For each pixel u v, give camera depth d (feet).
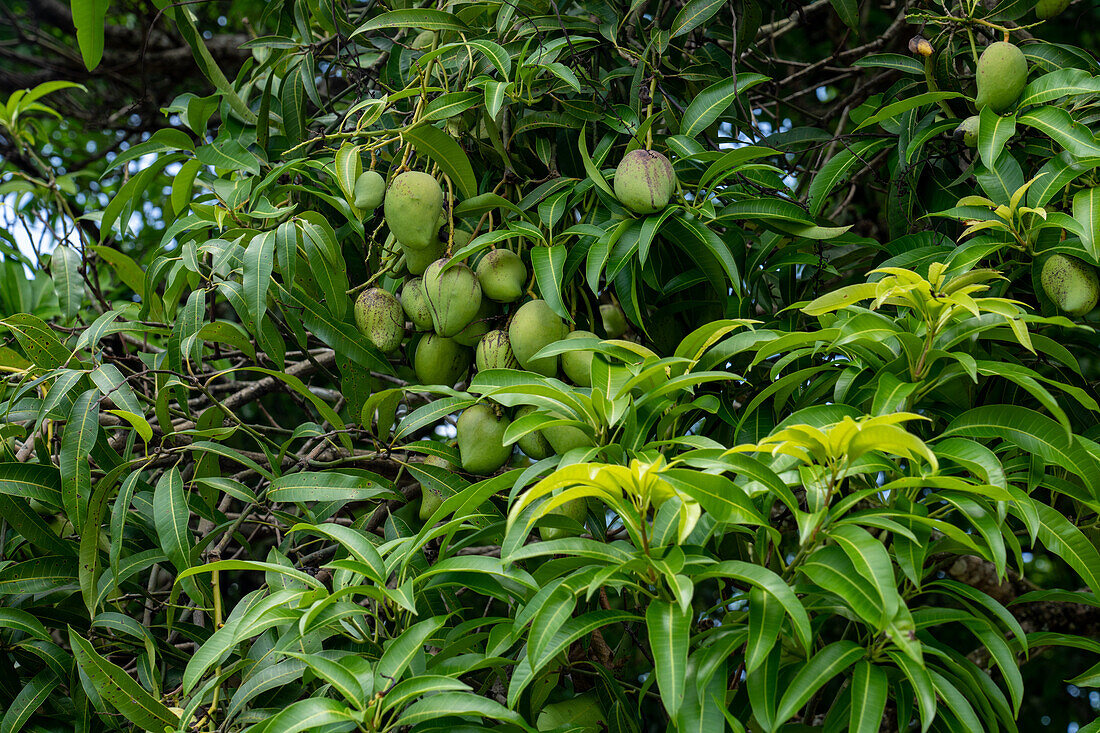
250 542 7.00
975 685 4.37
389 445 6.15
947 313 4.50
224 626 4.76
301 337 6.37
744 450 3.93
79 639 4.78
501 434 5.75
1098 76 5.91
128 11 11.97
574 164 6.78
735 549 6.14
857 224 9.05
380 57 8.06
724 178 6.03
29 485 5.58
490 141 6.67
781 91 9.54
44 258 8.59
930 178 6.81
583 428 4.83
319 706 4.00
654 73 6.53
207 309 8.43
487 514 5.30
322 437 6.10
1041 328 5.96
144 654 5.49
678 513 4.25
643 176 5.60
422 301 6.08
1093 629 8.29
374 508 6.80
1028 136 6.01
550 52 6.36
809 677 3.93
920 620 4.34
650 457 4.30
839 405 4.47
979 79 5.67
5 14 12.15
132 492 5.47
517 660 4.48
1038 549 10.27
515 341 5.75
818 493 4.11
